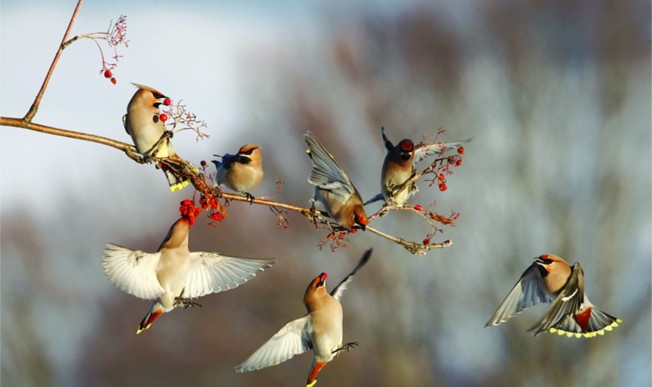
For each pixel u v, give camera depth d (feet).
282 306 90.07
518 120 92.32
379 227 90.27
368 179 104.06
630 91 90.12
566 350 78.13
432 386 84.64
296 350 25.30
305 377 87.86
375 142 103.65
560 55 93.86
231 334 90.53
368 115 104.12
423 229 88.79
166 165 23.44
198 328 91.56
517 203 87.61
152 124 23.70
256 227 92.02
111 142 22.99
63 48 21.56
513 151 90.17
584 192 85.66
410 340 86.94
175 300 22.61
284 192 100.12
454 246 87.81
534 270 25.50
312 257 91.35
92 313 100.53
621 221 83.82
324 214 24.53
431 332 86.94
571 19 92.99
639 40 91.76
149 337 93.71
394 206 24.95
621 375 78.13
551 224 85.20
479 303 86.28
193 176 23.45
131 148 23.21
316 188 24.63
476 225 88.07
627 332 79.30
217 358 90.68
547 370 78.59
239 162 27.81
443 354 85.81
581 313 25.39
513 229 86.48
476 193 89.51
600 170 85.97
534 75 93.81
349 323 87.76
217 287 22.88
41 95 21.49
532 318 79.56
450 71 101.30
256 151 27.96
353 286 88.84
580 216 84.64
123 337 96.32
